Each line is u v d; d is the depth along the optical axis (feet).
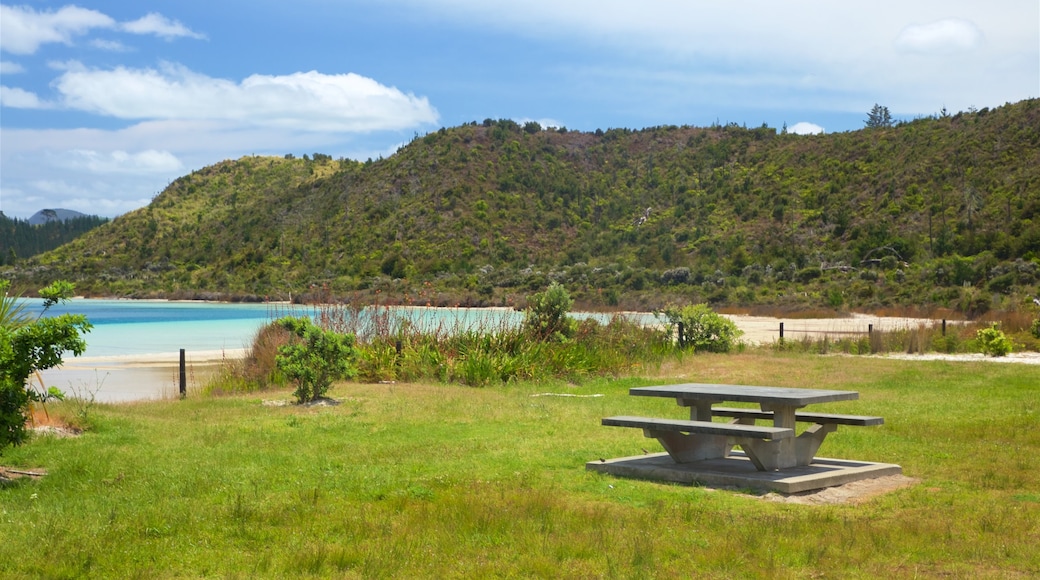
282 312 92.02
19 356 25.41
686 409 40.65
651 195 381.81
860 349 76.28
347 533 18.65
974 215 248.32
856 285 200.23
